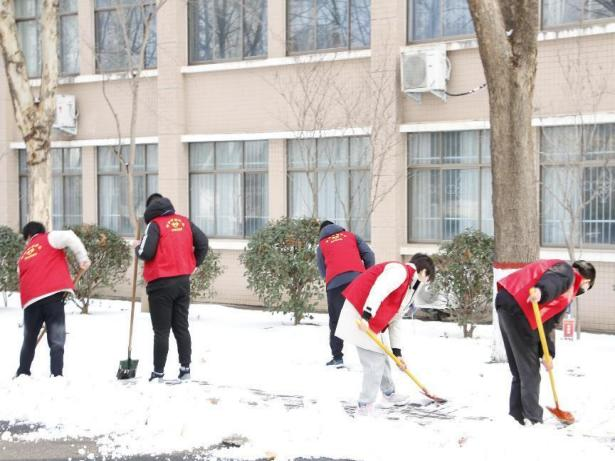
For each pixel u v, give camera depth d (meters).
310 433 6.18
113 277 14.13
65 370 8.80
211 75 15.55
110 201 17.00
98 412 6.93
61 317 8.25
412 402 7.25
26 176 17.81
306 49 14.75
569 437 5.95
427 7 13.71
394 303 6.77
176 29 15.65
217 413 6.70
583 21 12.29
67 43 17.33
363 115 13.94
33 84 17.34
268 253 12.02
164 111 15.80
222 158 15.73
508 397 7.33
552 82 12.55
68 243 8.30
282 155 14.96
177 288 8.09
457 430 6.04
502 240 8.96
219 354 9.71
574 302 11.53
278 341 10.62
